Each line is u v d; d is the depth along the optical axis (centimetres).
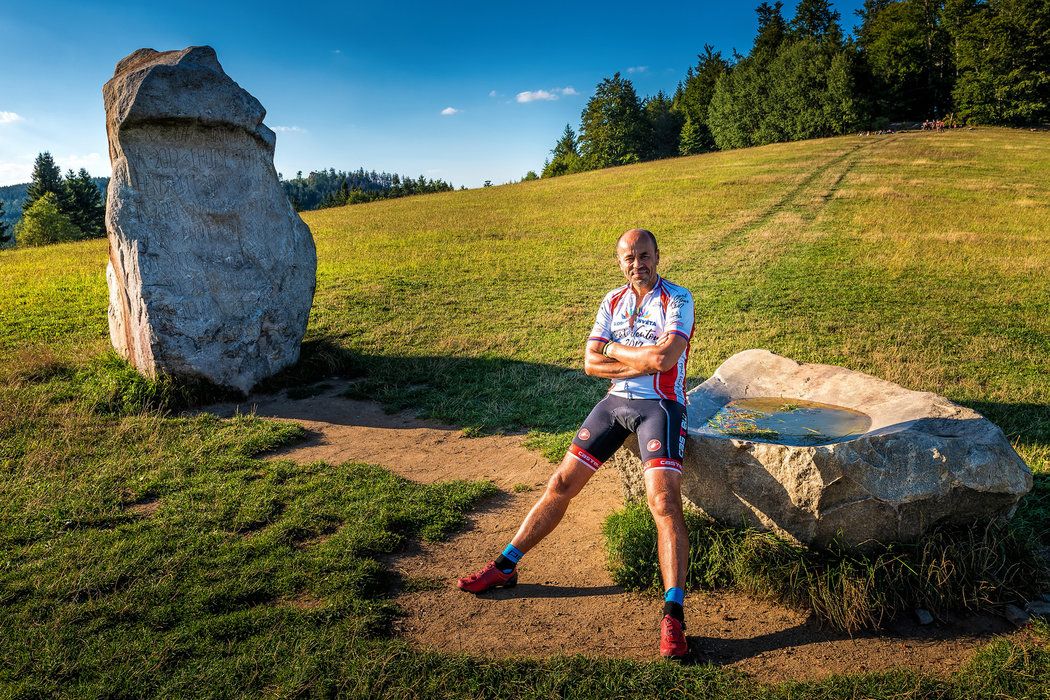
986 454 363
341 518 473
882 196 2484
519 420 701
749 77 7938
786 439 413
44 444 602
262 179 841
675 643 315
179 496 504
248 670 307
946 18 7925
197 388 771
